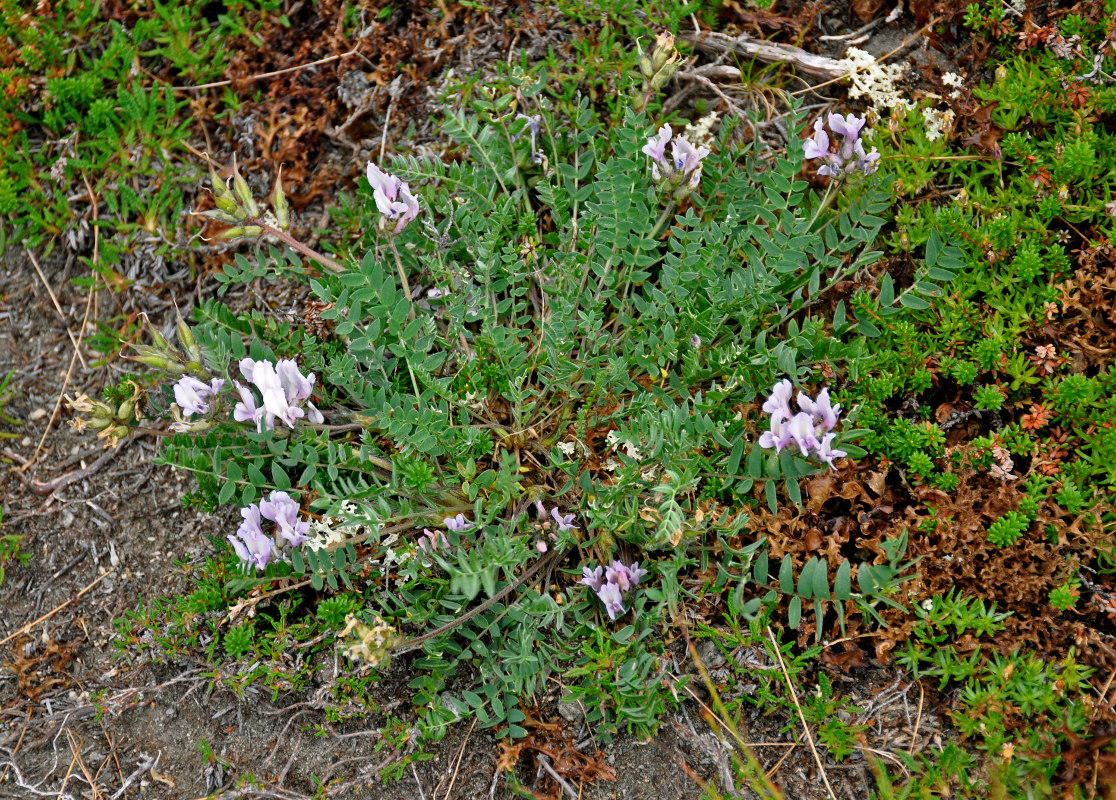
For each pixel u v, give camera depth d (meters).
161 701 0.47
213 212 0.44
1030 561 0.44
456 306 0.46
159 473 0.51
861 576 0.41
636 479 0.44
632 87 0.50
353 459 0.45
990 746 0.42
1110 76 0.48
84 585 0.50
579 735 0.45
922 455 0.45
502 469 0.44
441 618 0.44
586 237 0.48
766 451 0.44
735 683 0.44
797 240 0.46
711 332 0.46
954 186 0.50
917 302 0.45
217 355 0.46
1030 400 0.46
